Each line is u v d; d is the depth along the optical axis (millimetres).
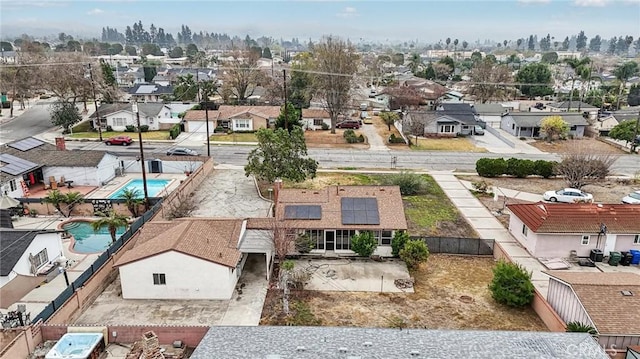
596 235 29641
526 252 30969
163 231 27641
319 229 29344
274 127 64938
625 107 96688
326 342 17188
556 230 29594
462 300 24984
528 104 95875
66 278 25641
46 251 27562
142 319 22734
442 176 49000
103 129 69562
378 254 29938
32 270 26094
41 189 42406
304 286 26109
